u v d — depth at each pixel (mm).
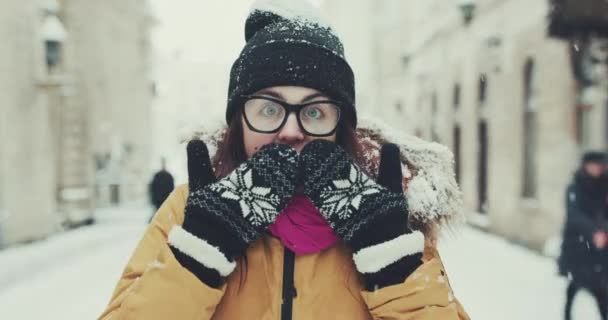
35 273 9008
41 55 13273
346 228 1254
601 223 4703
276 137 1375
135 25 27047
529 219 10203
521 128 10711
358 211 1257
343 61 1453
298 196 1319
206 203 1245
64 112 17094
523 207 10484
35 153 13109
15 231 12023
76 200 16859
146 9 28656
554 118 9211
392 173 1325
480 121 13625
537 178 9859
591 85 8422
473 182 13828
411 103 21250
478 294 6734
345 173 1281
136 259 1410
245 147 1417
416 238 1272
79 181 17375
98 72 21688
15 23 12180
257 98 1361
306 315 1271
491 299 6449
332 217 1258
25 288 7832
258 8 1534
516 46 10797
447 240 1461
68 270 9258
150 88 30094
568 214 4844
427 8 18688
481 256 9516
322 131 1392
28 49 12750
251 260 1309
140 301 1226
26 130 12711
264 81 1370
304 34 1410
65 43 16969
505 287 7059
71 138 17219
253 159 1272
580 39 7660
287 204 1272
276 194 1241
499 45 11750
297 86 1367
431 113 18109
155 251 1406
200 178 1309
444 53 16500
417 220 1401
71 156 17125
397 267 1247
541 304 6125
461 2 12250
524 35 10406
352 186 1276
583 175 4797
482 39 12969
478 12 13227
